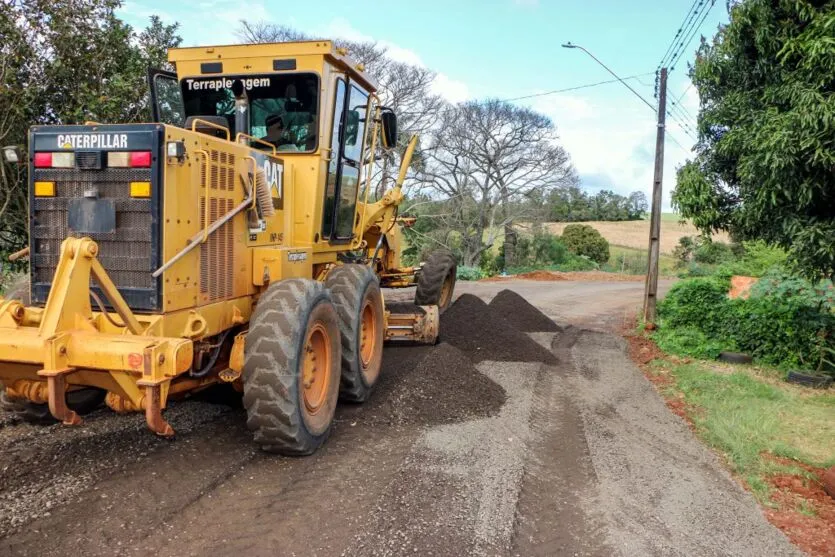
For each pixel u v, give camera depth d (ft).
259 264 16.75
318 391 16.33
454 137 101.71
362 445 16.19
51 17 27.40
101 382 12.87
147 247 13.29
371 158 24.07
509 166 104.63
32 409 15.44
